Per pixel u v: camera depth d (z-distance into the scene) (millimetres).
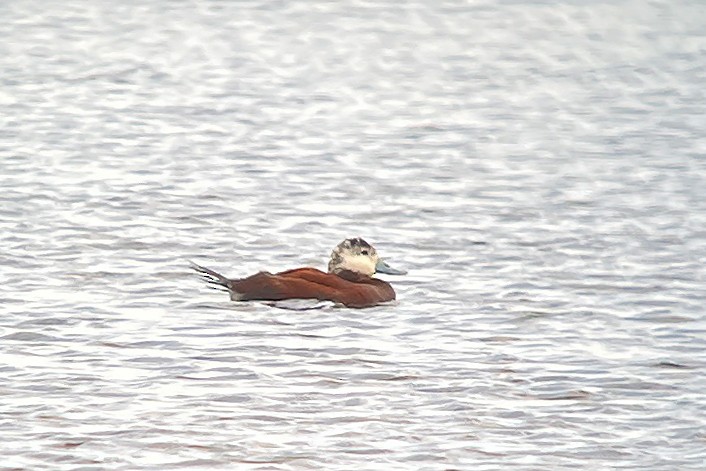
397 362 13906
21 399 12773
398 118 27734
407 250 18203
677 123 27062
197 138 25422
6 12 41094
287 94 30109
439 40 37562
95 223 19203
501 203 20828
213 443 11836
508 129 26672
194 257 17656
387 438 12023
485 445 11898
